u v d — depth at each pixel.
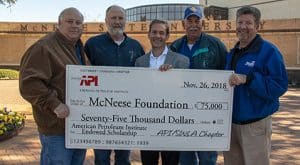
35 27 40.97
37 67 4.11
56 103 4.16
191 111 4.70
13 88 22.58
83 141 4.59
